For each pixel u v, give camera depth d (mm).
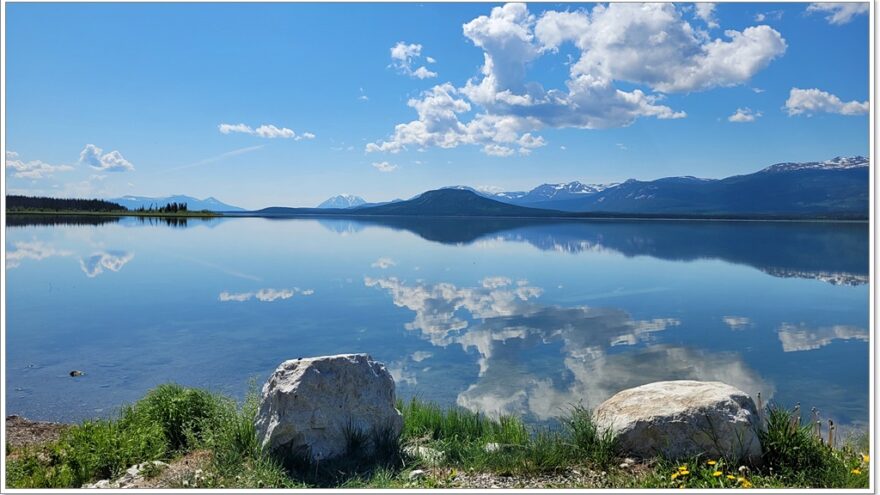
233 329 19812
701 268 43438
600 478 6352
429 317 22484
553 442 7250
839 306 25891
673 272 40375
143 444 7480
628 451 6914
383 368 7844
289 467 6758
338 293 28984
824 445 7230
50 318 21688
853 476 6301
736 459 6523
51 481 6691
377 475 6445
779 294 29766
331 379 7223
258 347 17203
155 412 8422
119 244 63469
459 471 6738
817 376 14633
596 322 21516
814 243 76875
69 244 61594
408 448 7582
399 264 45469
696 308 25094
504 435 8188
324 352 16656
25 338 18062
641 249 65250
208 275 36594
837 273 39969
